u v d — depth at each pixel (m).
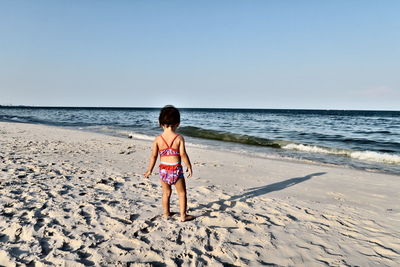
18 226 2.99
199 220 3.42
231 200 4.40
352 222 3.61
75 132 17.16
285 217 3.68
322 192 5.19
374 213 4.02
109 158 8.09
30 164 6.41
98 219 3.31
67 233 2.90
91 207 3.71
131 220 3.33
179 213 3.64
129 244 2.73
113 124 30.41
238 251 2.69
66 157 7.80
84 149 9.62
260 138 15.67
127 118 49.66
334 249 2.83
